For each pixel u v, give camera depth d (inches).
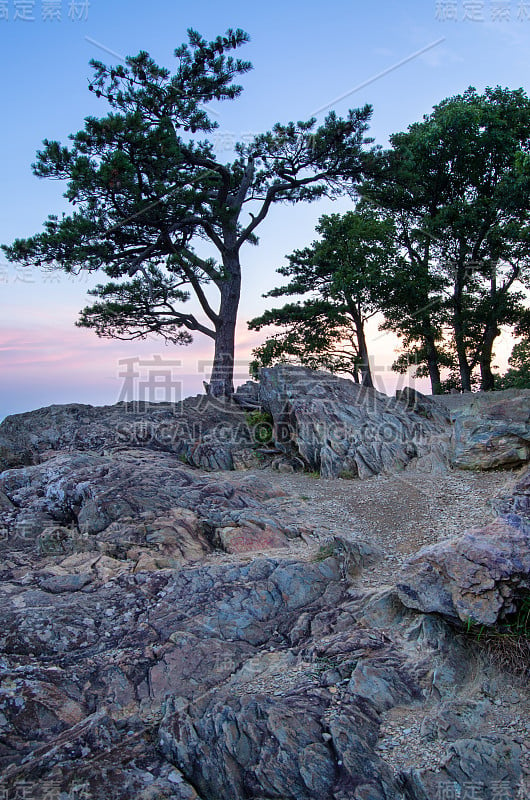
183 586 322.3
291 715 224.4
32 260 833.5
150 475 482.9
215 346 1035.9
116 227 864.3
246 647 279.9
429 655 258.4
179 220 909.8
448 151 1234.0
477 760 205.2
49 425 737.6
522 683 237.9
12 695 236.1
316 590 323.3
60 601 309.1
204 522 411.5
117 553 370.3
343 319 1179.9
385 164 1007.6
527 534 280.5
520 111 1267.2
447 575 272.1
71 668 259.0
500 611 254.8
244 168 1043.9
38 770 206.5
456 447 554.3
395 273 1172.5
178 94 869.8
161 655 268.2
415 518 444.1
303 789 201.2
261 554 372.5
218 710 229.1
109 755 215.8
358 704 233.5
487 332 1306.6
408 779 200.7
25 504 461.1
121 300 998.4
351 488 539.5
